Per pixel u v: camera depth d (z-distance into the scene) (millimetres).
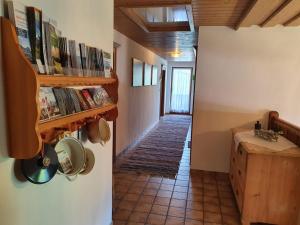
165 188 3100
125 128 4418
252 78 3238
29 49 881
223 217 2506
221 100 3355
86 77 1239
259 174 2289
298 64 3102
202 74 3346
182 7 2406
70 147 1245
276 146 2365
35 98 817
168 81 9695
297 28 3029
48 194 1154
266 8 2312
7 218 911
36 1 986
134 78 4621
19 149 868
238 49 3213
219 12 2590
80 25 1346
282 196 2291
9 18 825
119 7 2396
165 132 6445
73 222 1414
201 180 3385
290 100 3184
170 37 4008
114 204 2668
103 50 1658
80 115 1182
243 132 2961
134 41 4531
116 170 3639
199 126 3471
